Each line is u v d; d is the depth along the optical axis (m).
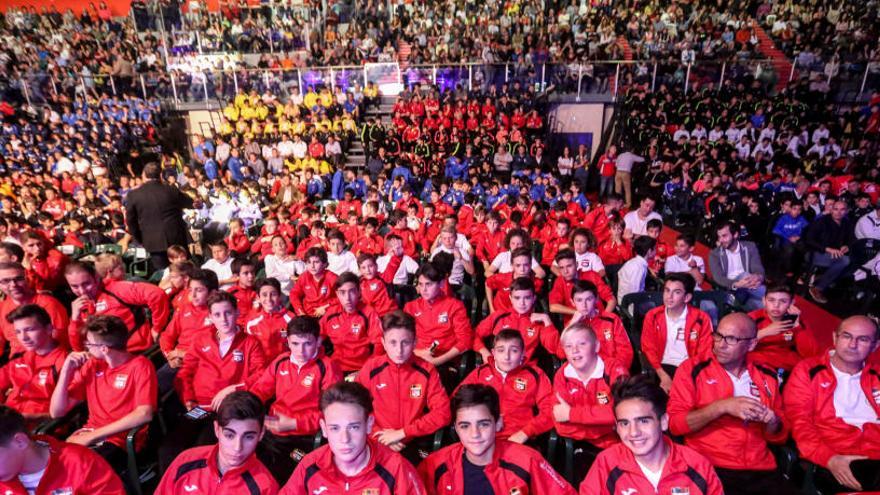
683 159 12.27
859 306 6.98
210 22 19.53
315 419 3.37
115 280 4.89
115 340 3.27
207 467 2.50
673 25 17.98
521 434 3.25
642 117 14.32
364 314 4.57
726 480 3.01
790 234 7.96
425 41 18.77
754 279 5.31
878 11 16.62
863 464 2.99
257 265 7.37
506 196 10.10
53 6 20.42
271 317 4.67
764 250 9.09
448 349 4.65
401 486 2.39
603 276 5.78
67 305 5.88
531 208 9.24
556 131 16.09
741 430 3.02
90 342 3.25
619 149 14.52
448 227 6.46
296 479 2.48
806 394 3.19
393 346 3.30
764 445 3.06
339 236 6.52
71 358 3.33
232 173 14.01
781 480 2.99
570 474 3.12
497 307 5.55
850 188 9.26
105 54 17.50
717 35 17.44
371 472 2.40
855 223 7.79
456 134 14.59
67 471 2.37
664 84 15.37
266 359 4.11
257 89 16.17
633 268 5.61
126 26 19.56
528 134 15.05
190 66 16.25
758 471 3.03
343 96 15.73
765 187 10.51
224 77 16.00
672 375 4.24
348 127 15.37
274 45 18.97
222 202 10.66
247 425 2.40
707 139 13.48
